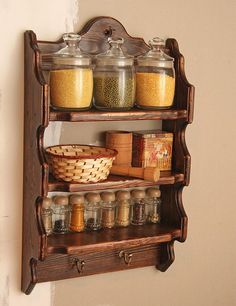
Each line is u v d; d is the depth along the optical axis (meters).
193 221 2.02
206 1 1.92
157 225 1.87
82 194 1.79
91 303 1.87
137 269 1.93
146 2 1.82
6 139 1.67
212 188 2.03
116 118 1.64
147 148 1.79
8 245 1.71
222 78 1.99
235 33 1.99
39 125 1.56
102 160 1.62
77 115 1.58
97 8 1.75
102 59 1.66
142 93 1.71
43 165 1.56
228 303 2.13
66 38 1.61
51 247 1.64
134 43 1.78
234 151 2.06
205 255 2.06
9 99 1.66
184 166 1.80
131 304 1.94
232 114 2.03
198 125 1.97
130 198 1.84
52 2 1.68
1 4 1.62
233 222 2.10
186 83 1.76
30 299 1.77
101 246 1.69
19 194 1.71
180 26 1.88
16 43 1.65
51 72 1.61
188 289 2.04
